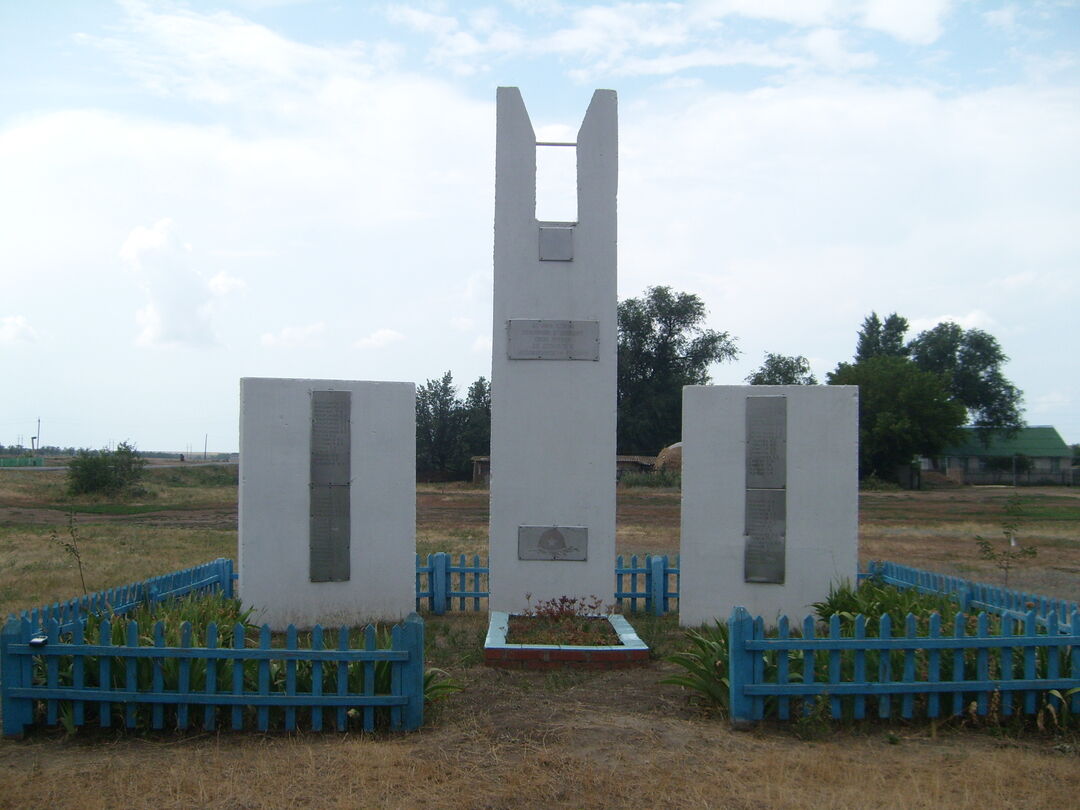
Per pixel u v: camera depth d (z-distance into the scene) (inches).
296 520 460.8
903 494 2276.1
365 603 470.3
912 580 466.3
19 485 1957.4
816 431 455.2
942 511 1604.3
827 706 289.3
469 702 316.2
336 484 466.3
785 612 453.1
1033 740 283.0
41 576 658.8
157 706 279.1
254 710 283.6
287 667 279.1
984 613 293.3
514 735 280.1
